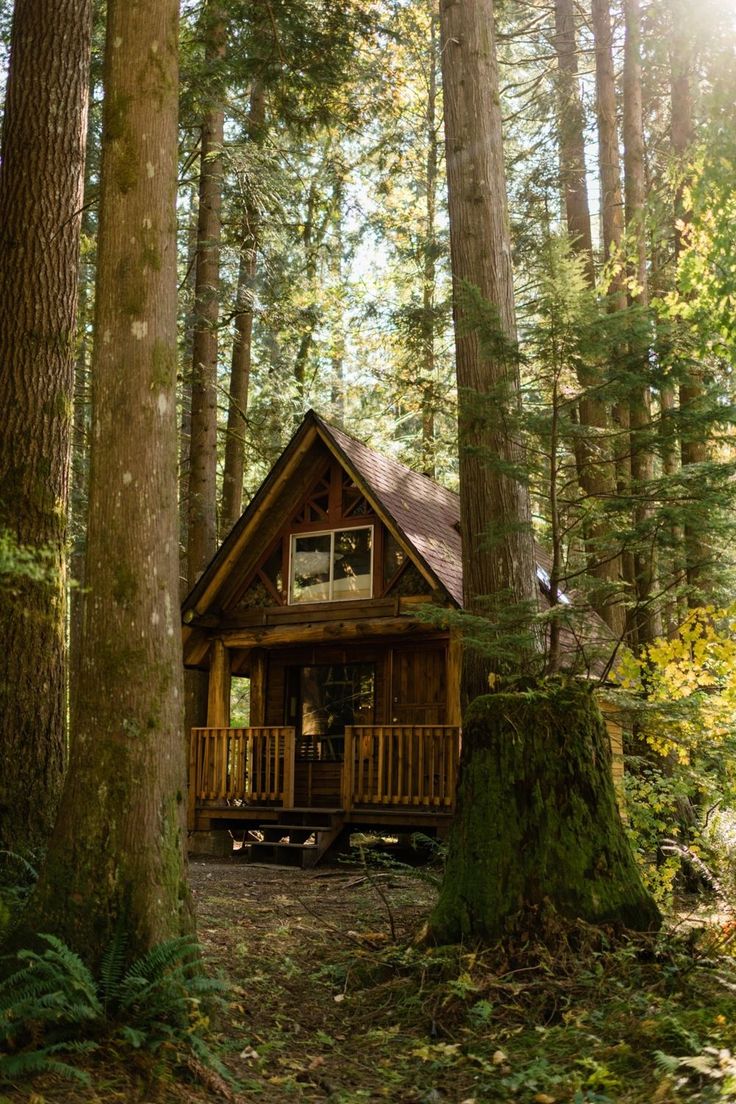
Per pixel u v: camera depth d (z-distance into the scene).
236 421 20.77
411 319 18.91
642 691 8.08
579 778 6.68
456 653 14.74
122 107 6.05
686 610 8.67
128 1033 4.52
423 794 13.77
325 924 8.26
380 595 15.69
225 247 18.31
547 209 19.45
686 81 15.16
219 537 22.83
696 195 9.71
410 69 21.66
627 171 15.35
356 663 16.86
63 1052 4.54
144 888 5.29
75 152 9.21
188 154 20.39
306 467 16.59
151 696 5.54
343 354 26.72
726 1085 4.10
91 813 5.36
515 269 18.72
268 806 15.40
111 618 5.57
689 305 9.79
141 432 5.76
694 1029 4.97
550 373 7.58
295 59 16.08
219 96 17.00
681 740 8.17
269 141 18.80
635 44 14.66
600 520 7.62
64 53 9.21
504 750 6.76
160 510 5.76
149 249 5.95
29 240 8.82
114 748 5.43
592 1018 5.30
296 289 21.00
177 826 5.55
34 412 8.53
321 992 6.36
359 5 16.20
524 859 6.48
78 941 5.11
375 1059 5.27
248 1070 5.00
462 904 6.48
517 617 7.28
